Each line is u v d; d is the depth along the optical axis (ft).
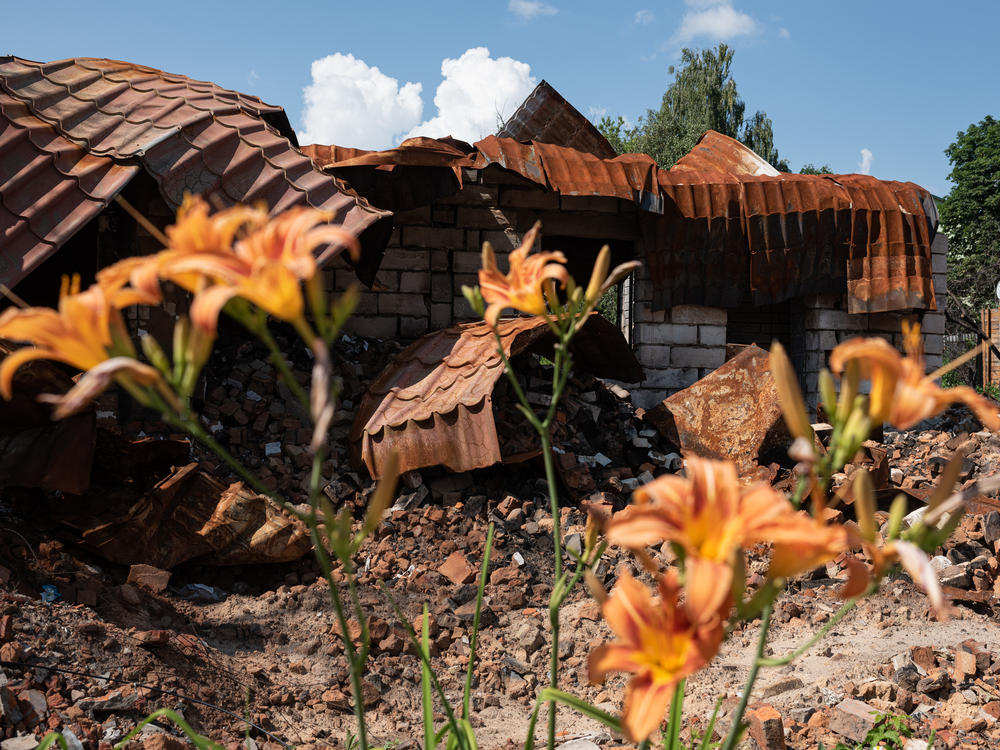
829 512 22.12
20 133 23.07
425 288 36.14
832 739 12.75
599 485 26.12
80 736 11.37
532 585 20.52
